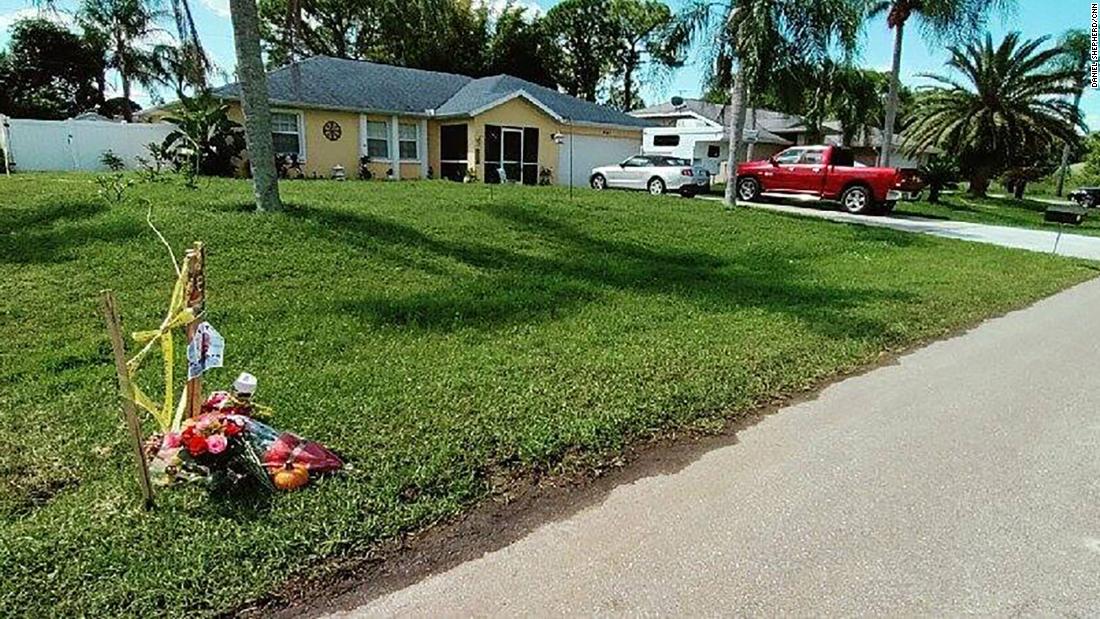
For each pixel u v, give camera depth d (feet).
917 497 10.94
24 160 57.62
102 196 30.86
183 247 24.18
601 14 138.00
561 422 13.05
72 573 8.18
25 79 106.42
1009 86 89.86
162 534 8.98
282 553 8.77
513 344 17.94
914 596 8.47
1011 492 11.17
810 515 10.32
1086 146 152.46
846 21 47.09
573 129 74.23
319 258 25.03
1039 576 8.92
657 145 105.40
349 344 17.40
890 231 47.42
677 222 41.55
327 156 62.59
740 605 8.23
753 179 66.69
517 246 31.04
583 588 8.48
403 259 26.43
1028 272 34.24
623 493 10.91
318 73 65.21
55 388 13.98
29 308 18.51
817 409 14.79
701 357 17.48
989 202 89.45
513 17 114.11
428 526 9.75
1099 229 65.46
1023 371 17.87
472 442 12.07
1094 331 22.39
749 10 47.62
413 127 68.44
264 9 63.77
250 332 17.89
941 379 17.06
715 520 10.13
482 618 7.91
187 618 7.72
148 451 10.57
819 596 8.43
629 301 23.26
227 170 52.21
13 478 10.41
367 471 10.85
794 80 48.88
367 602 8.16
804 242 40.16
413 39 41.34
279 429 11.98
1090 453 12.74
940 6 56.95
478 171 67.10
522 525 9.91
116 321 9.12
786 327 20.89
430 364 16.08
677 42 51.47
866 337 20.31
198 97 52.65
